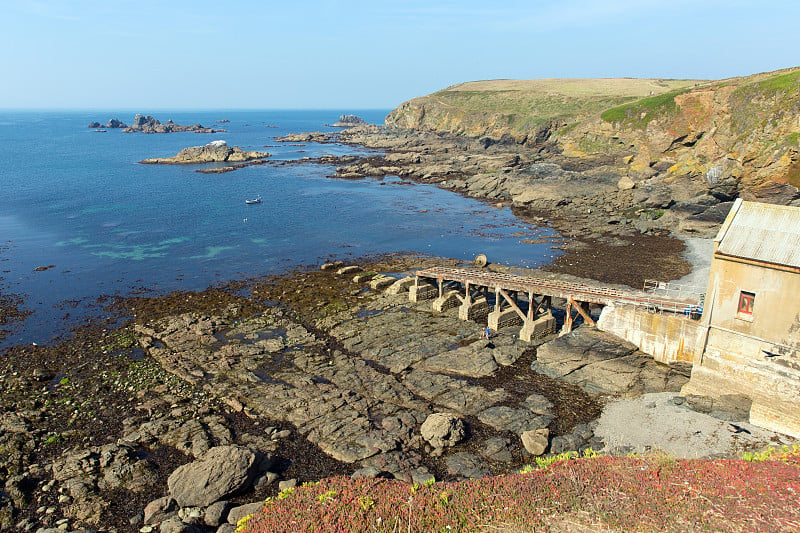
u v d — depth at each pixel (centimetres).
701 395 3356
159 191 11594
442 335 4584
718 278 3253
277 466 2884
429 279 5597
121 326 4812
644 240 7731
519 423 3266
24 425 3225
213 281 6066
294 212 9775
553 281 4850
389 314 5084
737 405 3148
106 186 12081
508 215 9619
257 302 5428
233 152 17025
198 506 2552
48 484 2739
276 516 2069
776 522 1805
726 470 2225
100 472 2847
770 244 3078
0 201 10238
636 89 18162
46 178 13050
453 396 3588
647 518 1870
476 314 5044
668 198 9031
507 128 17688
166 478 2802
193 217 9244
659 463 2300
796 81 8144
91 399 3591
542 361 3978
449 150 17088
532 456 2956
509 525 1903
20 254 6944
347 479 2402
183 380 3841
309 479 2780
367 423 3250
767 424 3044
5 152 18750
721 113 9500
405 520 1969
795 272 2928
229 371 3956
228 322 4891
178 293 5659
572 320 4556
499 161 13775
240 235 8131
